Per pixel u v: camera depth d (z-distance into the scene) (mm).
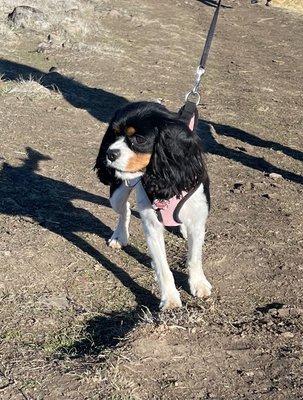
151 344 1104
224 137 2387
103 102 2570
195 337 1140
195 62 3432
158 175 1152
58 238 1487
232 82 3158
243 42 4199
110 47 3371
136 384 1011
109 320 1206
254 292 1344
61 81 2764
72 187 1789
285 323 1219
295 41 4375
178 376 1038
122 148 1140
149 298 1295
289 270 1438
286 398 1003
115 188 1398
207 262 1444
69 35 3475
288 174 2098
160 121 1140
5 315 1194
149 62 3258
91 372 1021
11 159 1922
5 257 1375
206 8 5156
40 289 1290
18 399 968
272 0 5594
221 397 1001
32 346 1110
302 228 1670
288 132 2518
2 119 2238
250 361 1090
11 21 3508
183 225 1328
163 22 4305
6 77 2715
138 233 1570
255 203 1815
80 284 1322
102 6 4367
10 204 1640
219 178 1991
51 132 2184
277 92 3070
